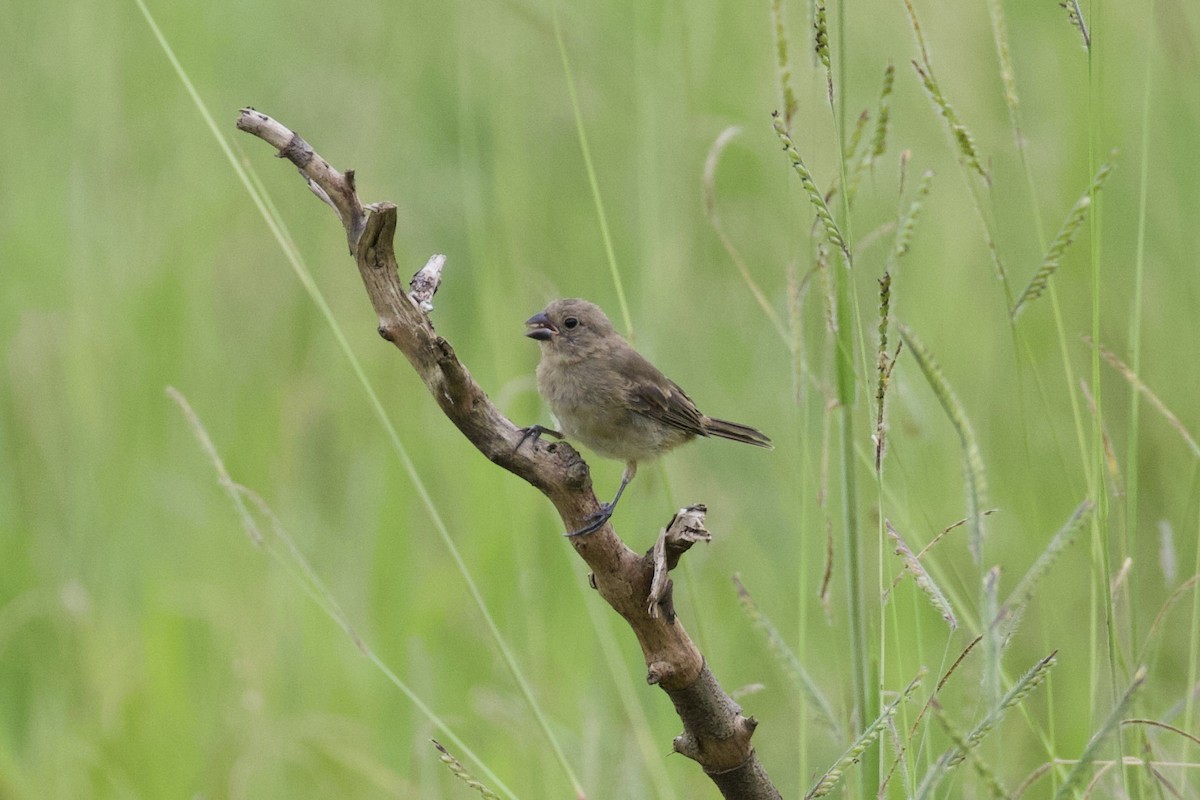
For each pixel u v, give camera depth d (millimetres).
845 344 6703
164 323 13188
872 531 9539
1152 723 6219
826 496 7043
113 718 10336
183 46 14484
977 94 12766
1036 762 9195
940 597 5727
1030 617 9883
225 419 12844
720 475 12703
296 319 13617
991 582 4738
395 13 14891
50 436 12555
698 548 11398
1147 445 10938
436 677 10906
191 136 14305
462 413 5672
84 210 13453
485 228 13195
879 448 5812
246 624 11117
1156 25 11203
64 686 10914
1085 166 12070
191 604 11320
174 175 14234
